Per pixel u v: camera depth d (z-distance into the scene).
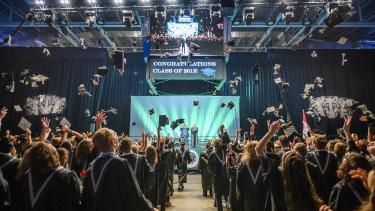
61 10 13.33
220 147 7.09
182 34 14.52
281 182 3.83
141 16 15.89
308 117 17.94
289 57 18.75
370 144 4.78
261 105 19.02
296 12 15.54
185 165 11.66
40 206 2.64
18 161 3.59
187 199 9.53
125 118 19.05
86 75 18.81
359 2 15.88
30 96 18.41
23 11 16.39
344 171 2.93
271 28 16.53
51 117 18.08
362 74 18.64
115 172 2.96
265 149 4.30
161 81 17.91
